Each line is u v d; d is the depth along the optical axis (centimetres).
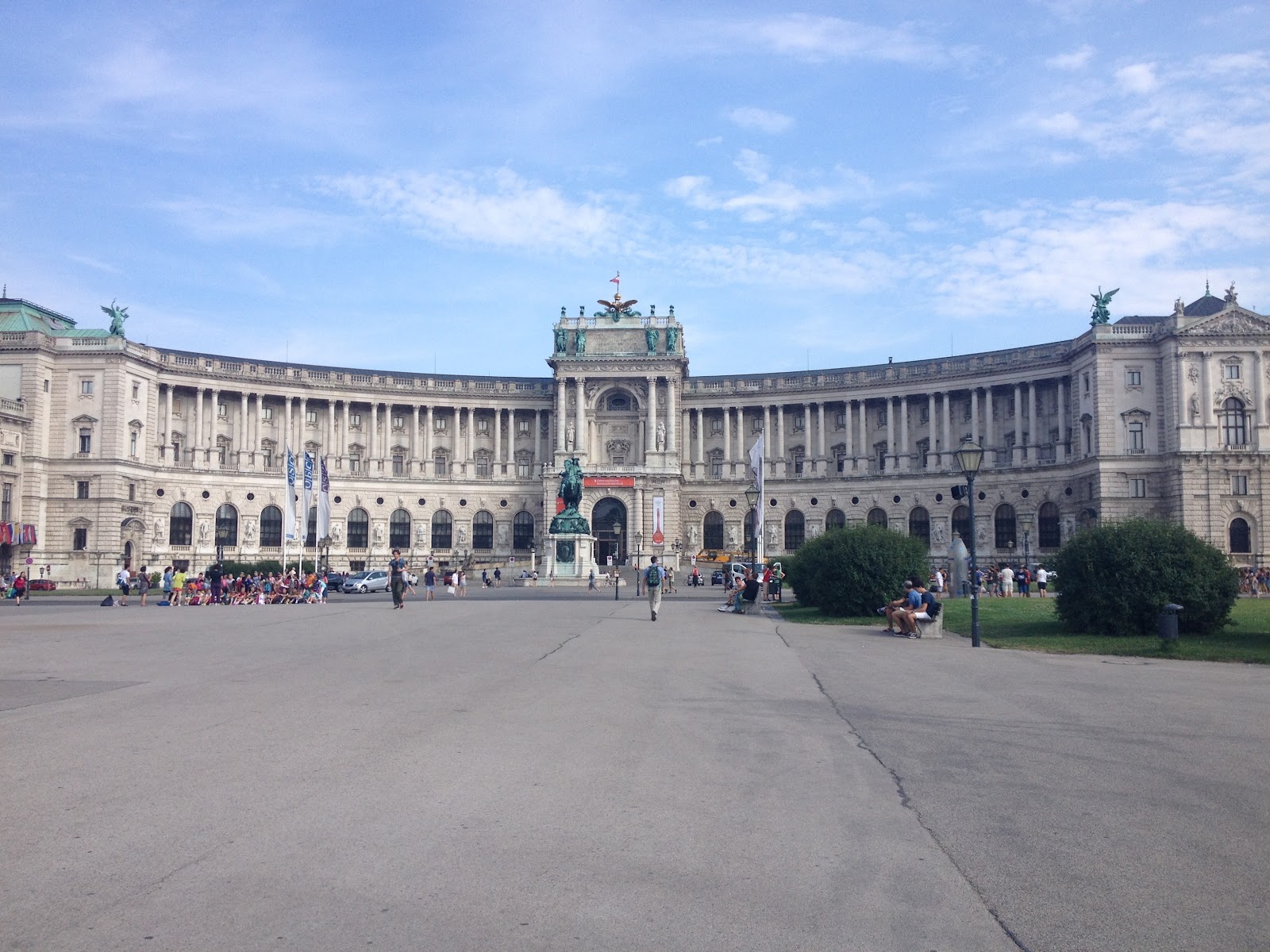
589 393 14075
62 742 1825
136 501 11706
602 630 4272
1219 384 10456
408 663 3027
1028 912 1054
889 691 2548
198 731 1934
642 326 14100
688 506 14288
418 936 979
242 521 12962
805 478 13825
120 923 1003
